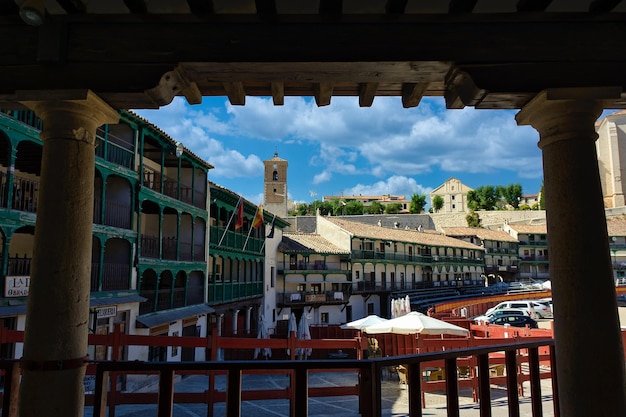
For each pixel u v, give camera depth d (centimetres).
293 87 462
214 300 2709
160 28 376
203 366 333
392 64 375
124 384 1686
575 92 371
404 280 5559
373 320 1900
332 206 10038
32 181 1430
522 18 378
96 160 1669
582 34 380
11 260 1423
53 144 370
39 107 374
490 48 377
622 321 3256
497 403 995
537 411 436
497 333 1783
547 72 377
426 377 1385
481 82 373
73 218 364
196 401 918
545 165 391
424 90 441
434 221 9012
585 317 350
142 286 2339
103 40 375
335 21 373
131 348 1812
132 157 1925
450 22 377
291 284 4284
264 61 371
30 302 350
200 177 2675
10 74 376
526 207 10019
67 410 340
